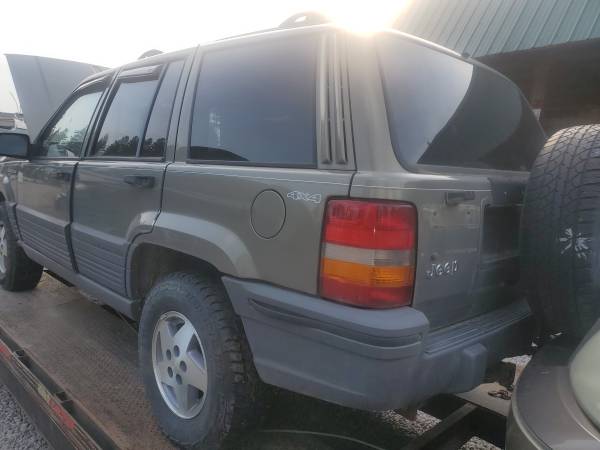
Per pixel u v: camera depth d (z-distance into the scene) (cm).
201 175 232
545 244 204
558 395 151
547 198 204
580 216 196
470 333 213
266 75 227
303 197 192
